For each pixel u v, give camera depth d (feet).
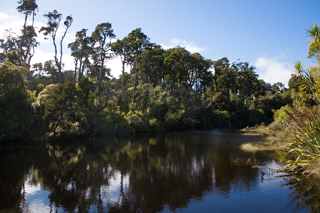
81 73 127.95
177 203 23.43
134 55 145.79
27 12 107.45
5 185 30.58
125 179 32.68
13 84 68.64
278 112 112.78
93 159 47.39
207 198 24.50
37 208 23.07
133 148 62.44
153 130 123.75
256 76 227.20
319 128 28.78
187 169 37.19
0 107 65.82
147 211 21.76
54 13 105.70
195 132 118.32
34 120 70.03
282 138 63.98
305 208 21.25
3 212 22.18
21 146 63.98
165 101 134.31
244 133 104.12
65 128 76.69
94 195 26.50
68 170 38.37
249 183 28.84
